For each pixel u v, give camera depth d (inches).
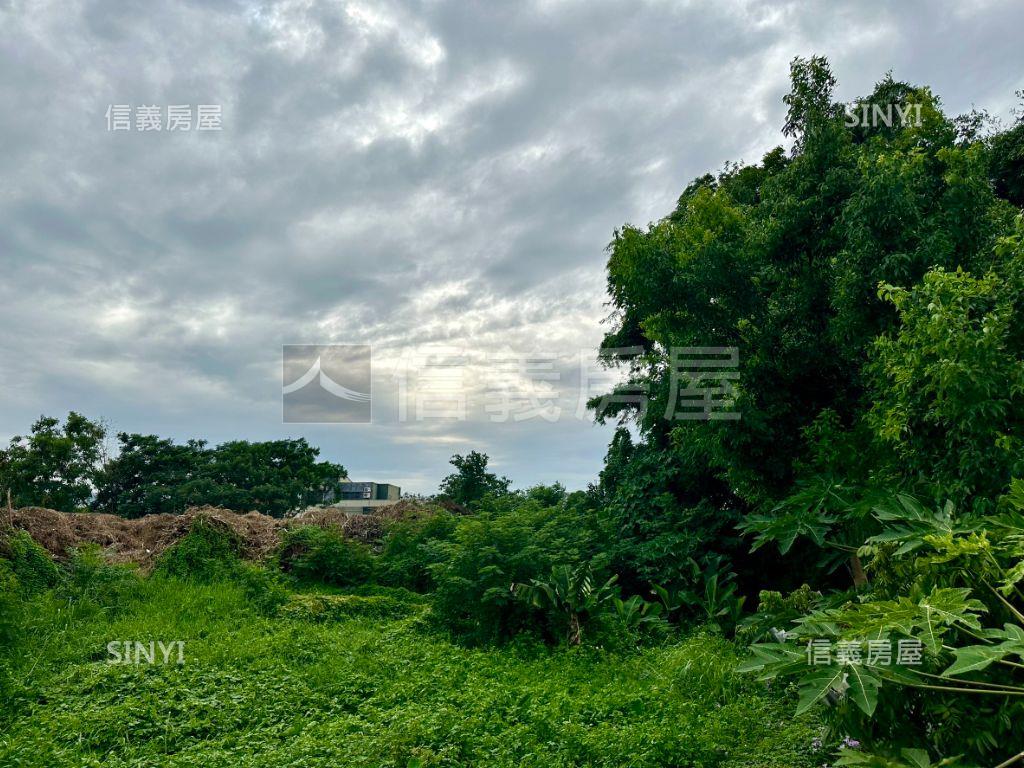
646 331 454.6
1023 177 456.8
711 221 418.0
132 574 474.6
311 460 1369.3
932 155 351.6
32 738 226.7
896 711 170.9
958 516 226.5
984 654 147.6
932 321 230.4
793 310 398.3
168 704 261.3
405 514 754.2
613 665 345.4
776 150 579.5
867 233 325.7
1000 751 155.8
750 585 499.8
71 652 329.4
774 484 398.3
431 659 346.9
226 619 421.4
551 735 230.5
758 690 291.6
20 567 422.0
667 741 218.5
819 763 213.5
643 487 555.2
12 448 958.4
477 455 959.6
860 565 338.6
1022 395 225.6
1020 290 240.4
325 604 486.3
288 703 269.7
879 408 300.8
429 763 202.1
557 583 405.1
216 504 1173.7
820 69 415.8
